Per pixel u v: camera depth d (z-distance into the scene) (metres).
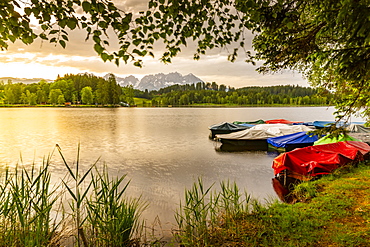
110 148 19.52
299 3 3.95
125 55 3.53
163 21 4.11
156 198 8.82
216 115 68.25
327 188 7.49
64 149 19.02
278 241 4.46
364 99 4.58
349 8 2.69
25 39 3.30
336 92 5.33
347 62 3.27
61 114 68.88
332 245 4.24
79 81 165.38
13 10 2.95
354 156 9.94
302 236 4.61
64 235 4.54
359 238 4.28
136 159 15.69
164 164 14.41
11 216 4.04
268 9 3.96
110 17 3.25
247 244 4.52
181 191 9.63
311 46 4.66
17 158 15.82
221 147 20.06
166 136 26.28
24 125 37.56
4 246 3.71
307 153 10.23
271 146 19.19
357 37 3.04
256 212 6.02
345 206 5.86
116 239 4.32
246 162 14.91
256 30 4.80
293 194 8.07
